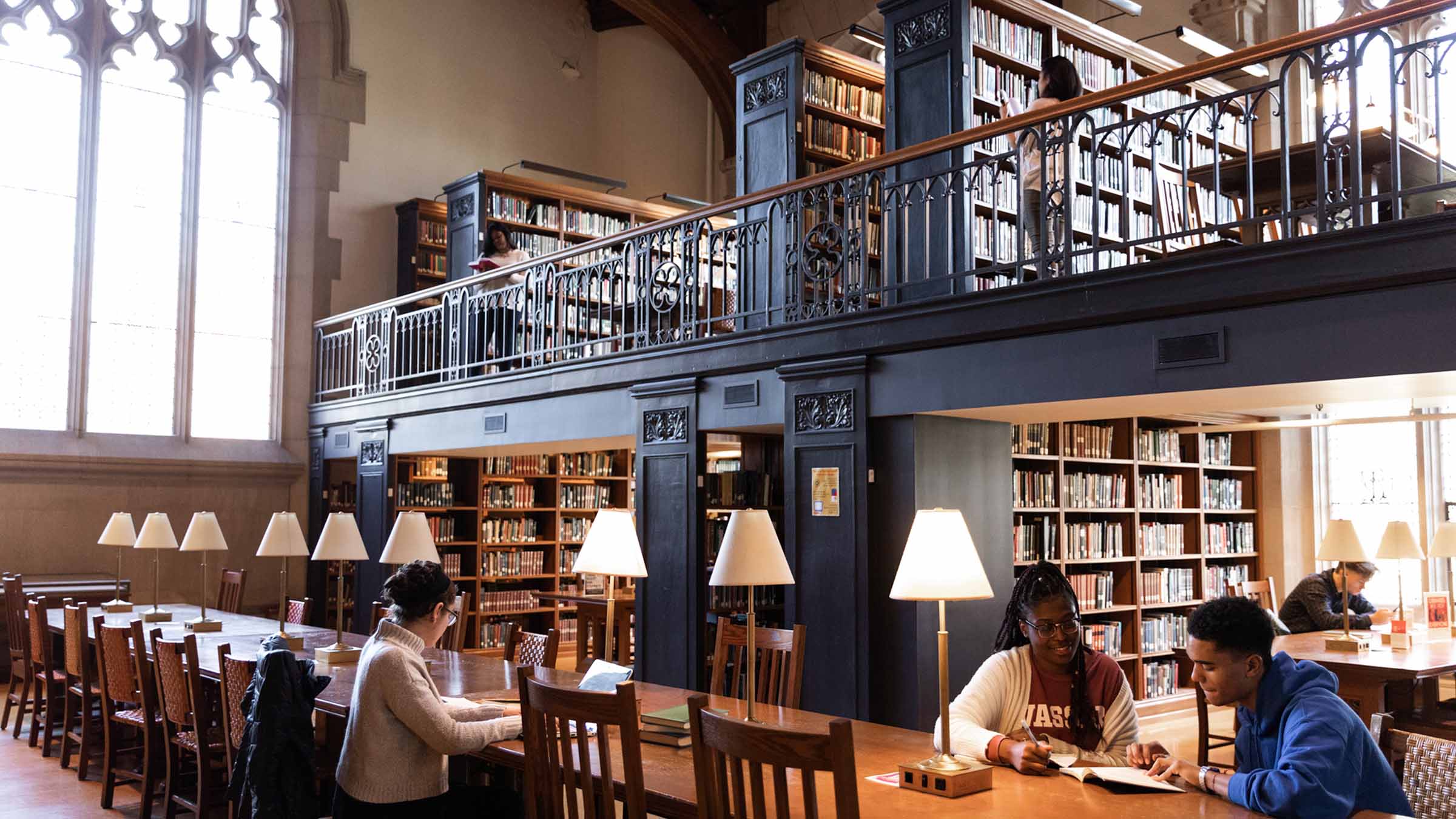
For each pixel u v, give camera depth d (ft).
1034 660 10.62
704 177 49.26
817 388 20.48
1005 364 17.83
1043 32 25.95
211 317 38.83
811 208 24.11
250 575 38.22
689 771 10.19
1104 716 10.40
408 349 35.94
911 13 23.91
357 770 10.86
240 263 39.63
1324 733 8.36
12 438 34.17
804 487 20.62
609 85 49.03
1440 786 8.92
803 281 21.36
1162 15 35.45
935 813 8.59
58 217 35.91
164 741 17.22
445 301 31.65
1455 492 30.50
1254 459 32.73
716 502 23.86
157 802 18.37
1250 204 15.34
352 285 41.32
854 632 19.52
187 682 15.84
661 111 49.03
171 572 36.65
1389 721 9.37
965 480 20.16
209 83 39.32
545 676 15.71
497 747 11.37
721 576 11.59
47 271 35.58
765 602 24.85
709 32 47.21
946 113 23.00
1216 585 30.86
